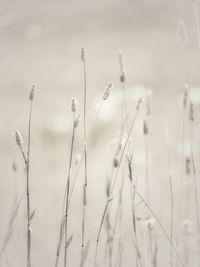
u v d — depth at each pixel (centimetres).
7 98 454
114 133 293
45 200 209
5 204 198
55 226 178
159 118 332
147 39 685
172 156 254
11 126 355
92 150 283
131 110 331
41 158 281
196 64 498
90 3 934
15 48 720
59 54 665
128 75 496
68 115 364
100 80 499
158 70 491
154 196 191
